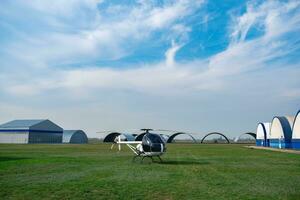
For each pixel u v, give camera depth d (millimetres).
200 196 9742
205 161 22656
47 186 11344
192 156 28031
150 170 16531
